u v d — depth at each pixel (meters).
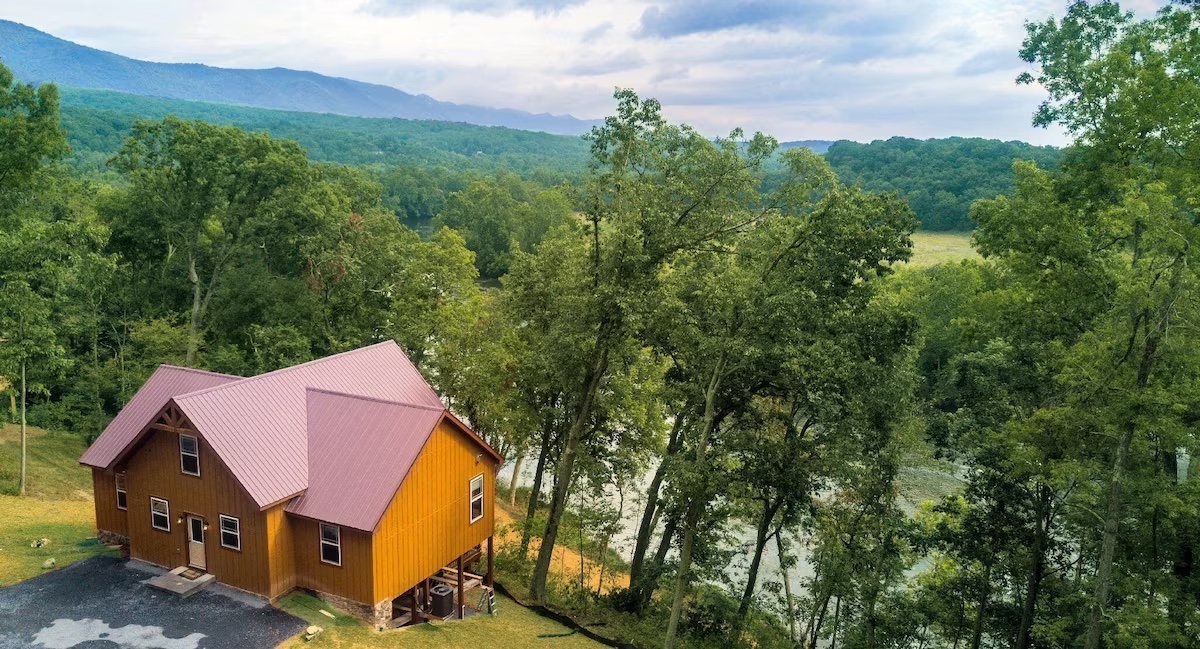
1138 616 19.23
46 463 39.22
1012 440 22.66
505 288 37.62
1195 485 20.14
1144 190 22.44
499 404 36.22
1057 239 24.12
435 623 25.97
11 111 40.44
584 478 39.03
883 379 25.25
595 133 27.36
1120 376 19.66
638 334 28.78
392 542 24.17
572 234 34.47
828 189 26.00
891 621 27.88
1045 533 25.12
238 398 25.00
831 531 26.19
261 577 23.97
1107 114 23.22
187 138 46.16
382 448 24.83
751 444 24.83
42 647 20.80
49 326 35.88
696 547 28.25
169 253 50.47
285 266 52.94
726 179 26.53
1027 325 26.38
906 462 28.69
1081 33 24.80
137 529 26.20
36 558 26.48
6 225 40.47
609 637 27.86
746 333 23.94
